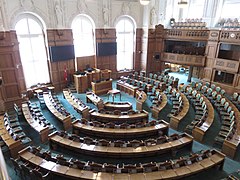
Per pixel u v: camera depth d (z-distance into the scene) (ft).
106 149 29.99
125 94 60.08
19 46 51.96
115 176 24.32
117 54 72.90
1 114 42.70
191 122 42.83
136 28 71.51
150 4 67.26
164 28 72.54
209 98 52.03
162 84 60.08
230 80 61.77
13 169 29.35
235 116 40.52
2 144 32.42
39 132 34.83
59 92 60.80
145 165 25.86
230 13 66.18
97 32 64.54
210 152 29.40
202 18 70.38
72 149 32.04
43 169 25.76
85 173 24.82
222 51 64.85
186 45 73.82
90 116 42.55
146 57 73.51
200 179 27.78
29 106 44.16
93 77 62.39
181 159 26.89
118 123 41.57
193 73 78.84
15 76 47.83
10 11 47.37
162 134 37.29
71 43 60.39
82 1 58.39
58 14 55.16
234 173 28.94
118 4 65.57
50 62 57.67
